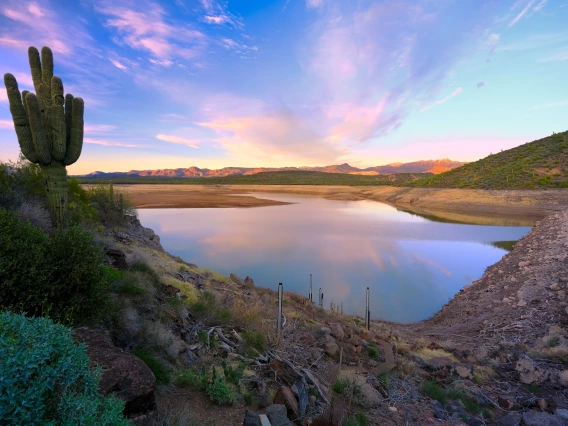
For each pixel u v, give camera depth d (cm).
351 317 1270
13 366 173
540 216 4562
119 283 666
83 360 218
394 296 1636
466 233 3316
